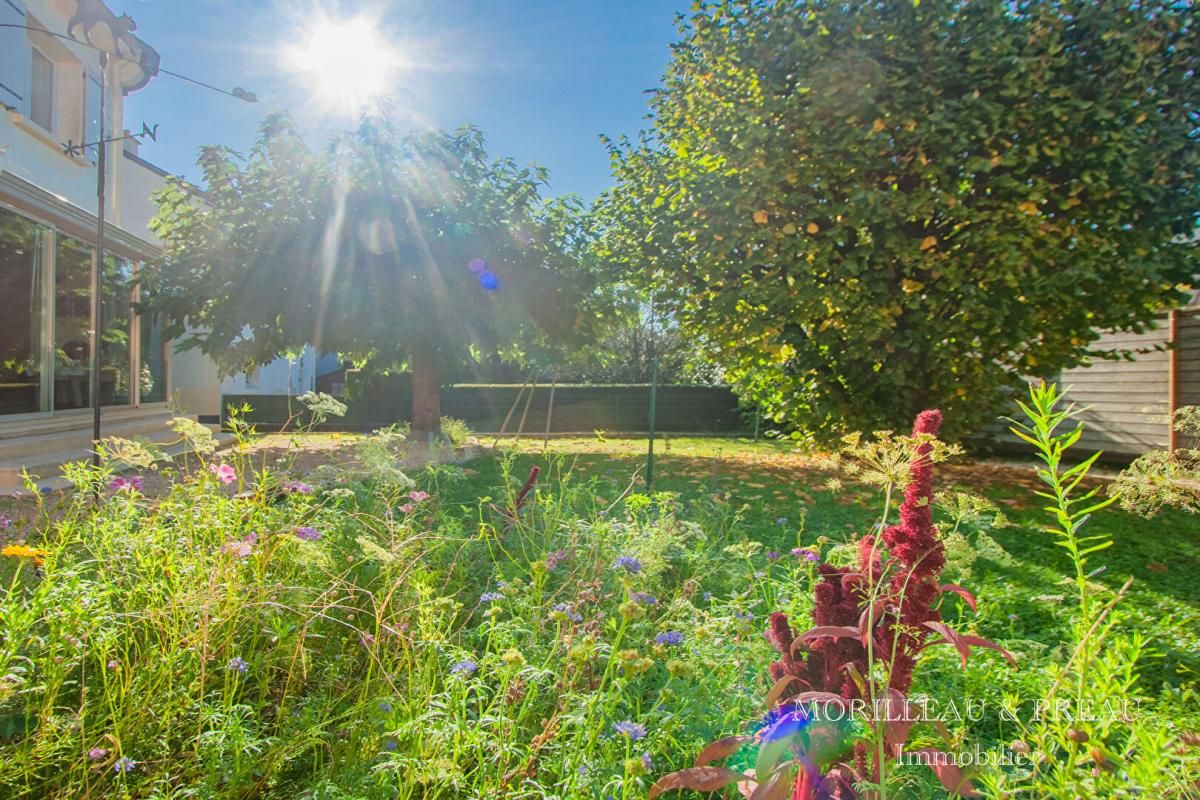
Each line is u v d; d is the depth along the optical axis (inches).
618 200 323.0
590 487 193.2
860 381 252.5
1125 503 134.3
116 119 369.4
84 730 64.1
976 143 227.9
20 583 70.7
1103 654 74.3
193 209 333.1
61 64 337.1
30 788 60.8
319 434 402.6
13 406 238.4
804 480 262.5
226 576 78.7
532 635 86.8
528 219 348.2
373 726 70.8
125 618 76.3
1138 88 215.2
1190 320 286.8
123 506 90.8
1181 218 228.5
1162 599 125.6
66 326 273.0
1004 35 219.8
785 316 253.3
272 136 323.0
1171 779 47.4
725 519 164.2
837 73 224.4
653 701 83.0
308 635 84.8
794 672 60.7
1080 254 218.5
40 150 313.4
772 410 309.3
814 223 250.5
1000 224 226.1
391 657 83.3
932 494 56.0
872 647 52.4
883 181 247.0
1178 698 81.0
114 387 314.3
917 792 65.2
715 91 268.4
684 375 683.4
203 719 63.6
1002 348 238.4
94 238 281.0
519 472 267.4
